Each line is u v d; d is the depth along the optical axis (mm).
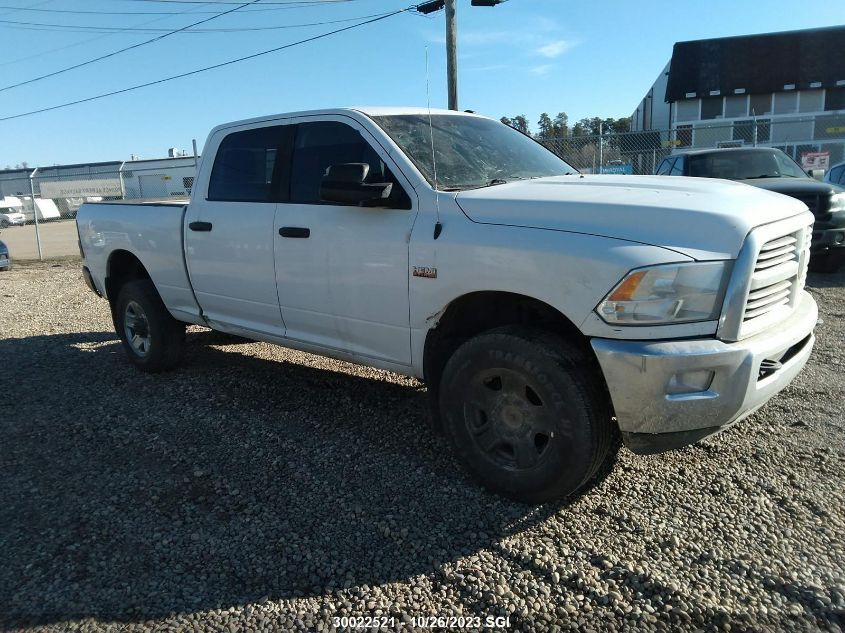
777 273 3066
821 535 3025
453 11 15508
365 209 3846
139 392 5332
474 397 3439
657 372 2820
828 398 4594
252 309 4707
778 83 29344
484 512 3309
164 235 5285
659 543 3008
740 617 2537
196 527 3266
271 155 4527
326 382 5359
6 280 13656
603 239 2965
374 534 3154
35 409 5023
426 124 4246
